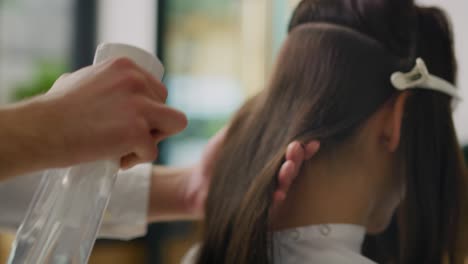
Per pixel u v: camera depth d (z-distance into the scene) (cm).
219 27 160
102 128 31
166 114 33
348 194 50
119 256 154
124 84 32
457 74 54
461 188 53
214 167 55
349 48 49
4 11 173
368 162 50
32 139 31
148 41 172
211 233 51
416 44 50
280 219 49
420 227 52
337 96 49
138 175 65
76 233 34
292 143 48
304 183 49
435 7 52
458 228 53
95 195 34
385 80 49
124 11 174
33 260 33
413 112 50
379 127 50
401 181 51
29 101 32
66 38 178
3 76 175
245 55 143
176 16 168
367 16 50
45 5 176
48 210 34
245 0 141
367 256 52
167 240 157
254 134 51
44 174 39
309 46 51
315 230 49
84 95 32
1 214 60
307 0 53
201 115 167
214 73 162
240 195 49
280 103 51
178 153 167
